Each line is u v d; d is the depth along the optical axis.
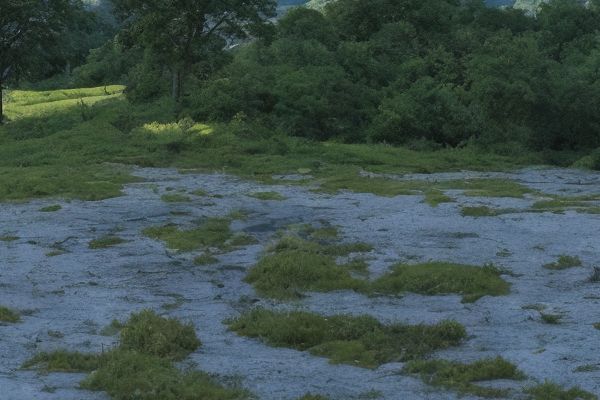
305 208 21.75
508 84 43.62
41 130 41.00
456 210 21.02
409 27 57.81
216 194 24.20
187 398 7.36
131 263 15.12
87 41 85.06
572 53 62.53
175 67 42.06
